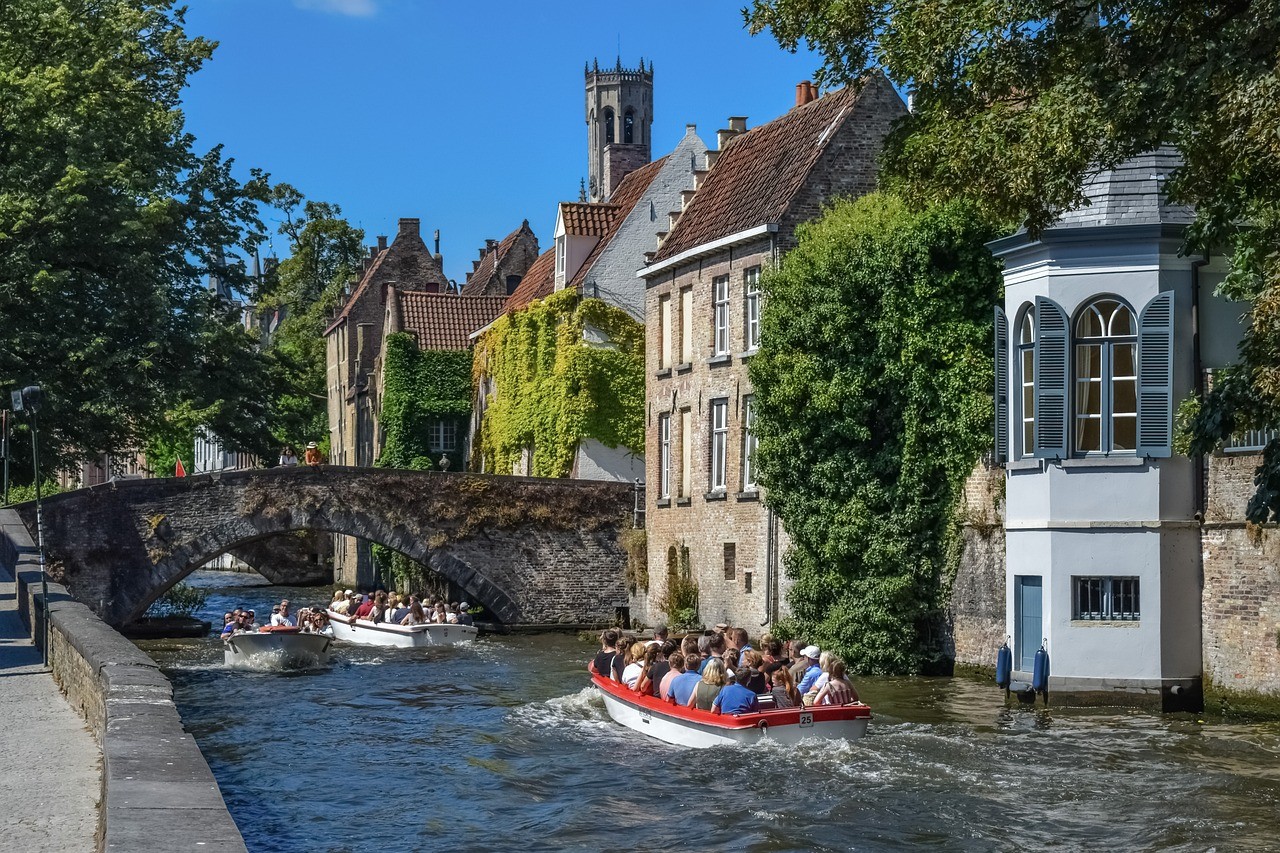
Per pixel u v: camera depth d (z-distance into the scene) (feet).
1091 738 74.84
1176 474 84.84
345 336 279.69
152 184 142.92
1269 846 53.31
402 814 61.36
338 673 118.01
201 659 129.70
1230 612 82.43
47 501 142.92
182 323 146.00
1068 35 61.00
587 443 167.43
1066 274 86.58
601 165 517.55
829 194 123.75
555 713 91.86
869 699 90.22
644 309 168.96
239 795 65.62
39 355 138.10
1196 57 55.52
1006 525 91.66
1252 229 59.11
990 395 99.14
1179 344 84.53
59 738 53.11
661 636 90.68
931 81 62.03
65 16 140.36
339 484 153.89
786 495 111.34
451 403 216.74
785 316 109.70
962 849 53.93
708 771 68.69
